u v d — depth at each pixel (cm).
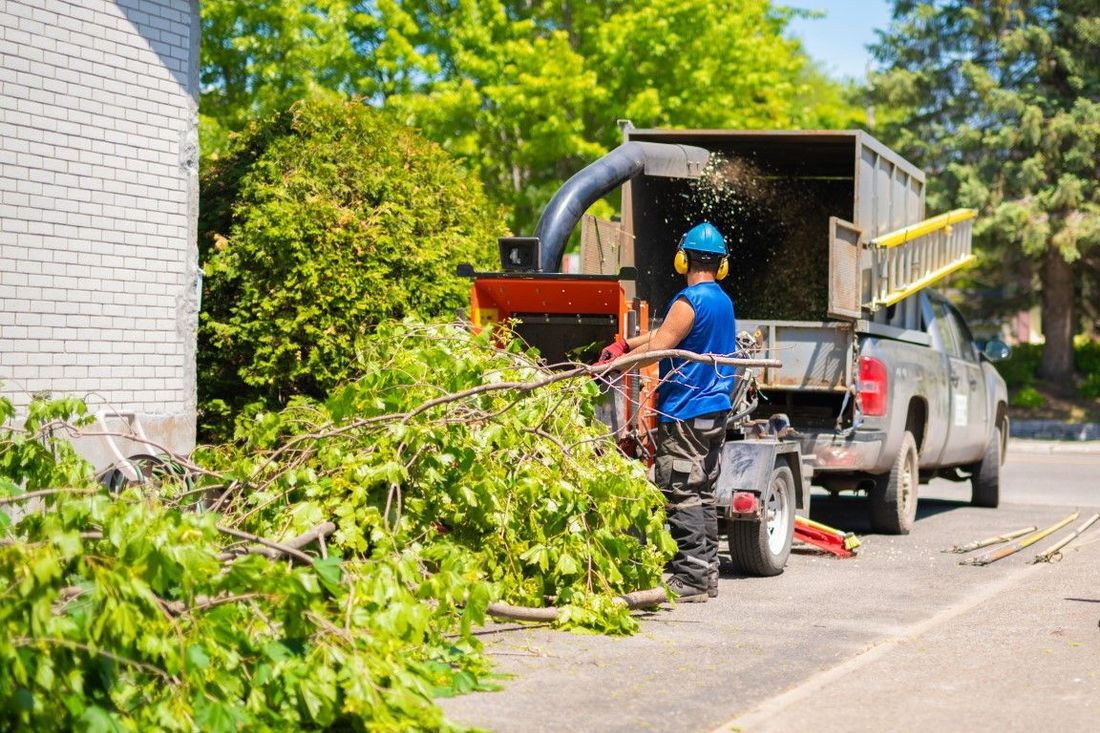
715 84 3002
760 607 899
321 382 1344
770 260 1564
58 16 1109
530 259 1055
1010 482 2042
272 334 1352
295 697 543
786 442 1081
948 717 598
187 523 551
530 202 2991
